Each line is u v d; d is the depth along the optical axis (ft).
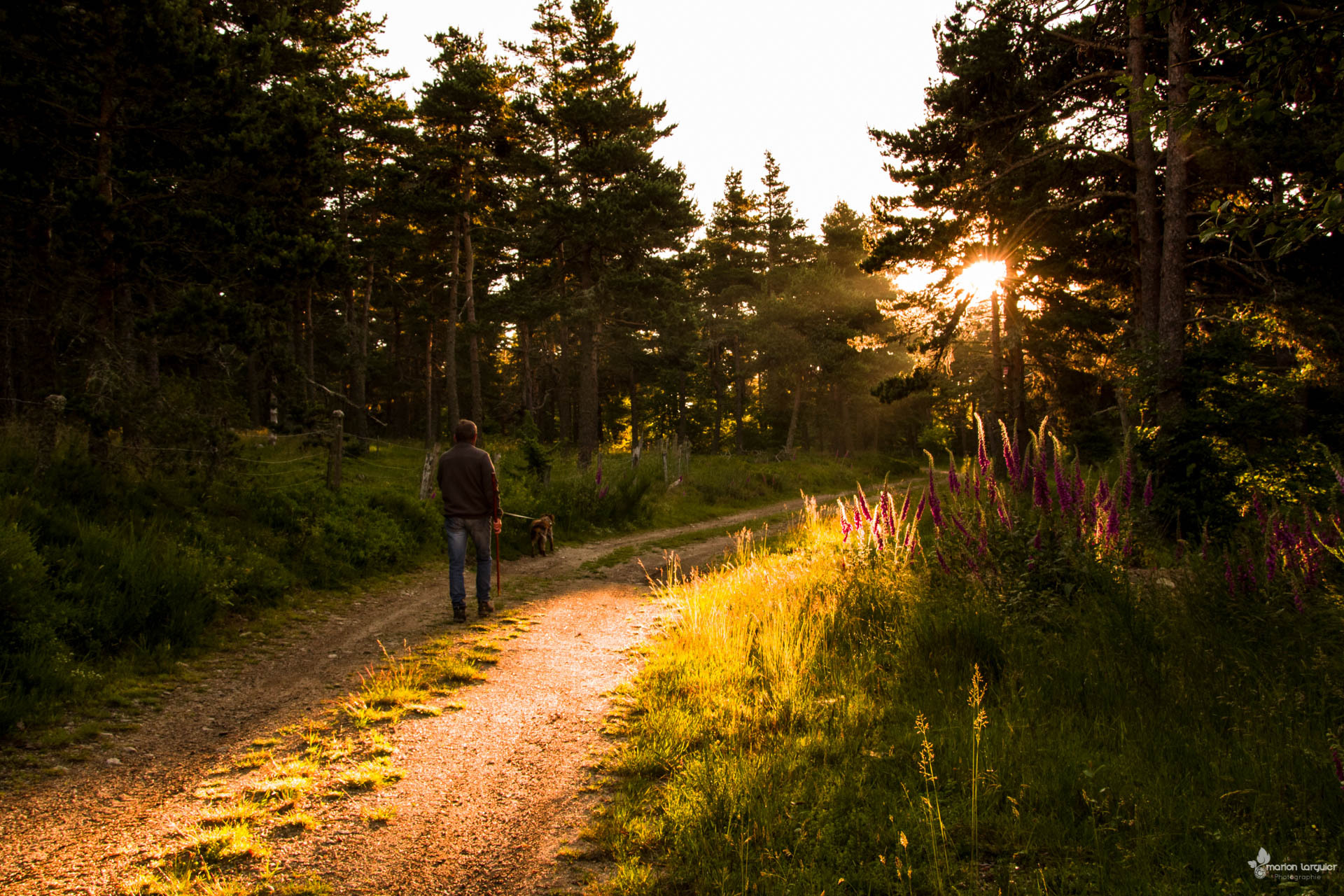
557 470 66.33
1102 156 51.01
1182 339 41.78
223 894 8.47
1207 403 34.24
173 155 32.12
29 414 26.48
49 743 12.77
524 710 15.33
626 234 86.22
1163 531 27.68
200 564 22.00
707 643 18.70
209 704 15.42
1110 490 23.44
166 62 29.07
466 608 25.50
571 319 88.07
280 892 8.61
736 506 76.38
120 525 22.54
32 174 30.07
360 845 9.82
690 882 8.84
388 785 11.64
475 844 9.96
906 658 17.08
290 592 25.07
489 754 13.00
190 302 29.78
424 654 19.27
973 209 61.67
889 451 207.10
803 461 132.77
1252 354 37.93
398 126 90.74
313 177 35.19
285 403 51.60
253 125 31.99
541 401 158.30
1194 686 14.34
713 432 188.03
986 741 12.16
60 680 14.99
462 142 90.74
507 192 96.02
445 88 86.94
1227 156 39.88
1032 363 95.86
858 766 11.70
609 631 22.76
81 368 32.81
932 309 74.28
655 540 48.39
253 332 31.30
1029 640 17.44
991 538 21.49
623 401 202.90
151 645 18.47
